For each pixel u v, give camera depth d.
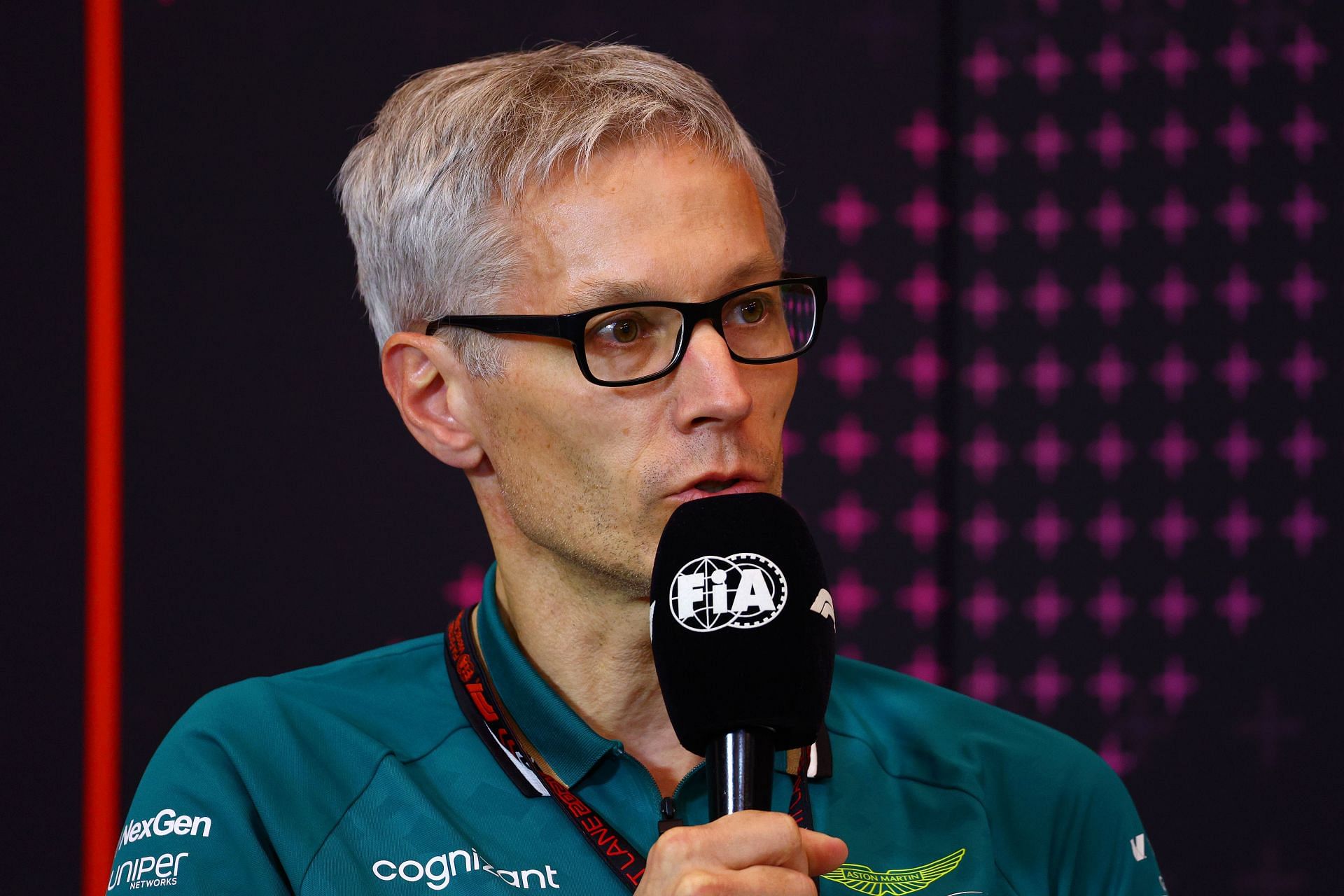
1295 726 8.76
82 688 7.88
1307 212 8.90
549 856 3.92
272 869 3.97
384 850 3.94
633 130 3.82
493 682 4.24
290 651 7.97
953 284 8.70
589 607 4.00
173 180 8.03
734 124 4.14
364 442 8.09
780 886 2.74
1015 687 8.66
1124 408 8.78
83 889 7.84
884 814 4.24
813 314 4.05
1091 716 8.70
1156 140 8.84
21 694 7.83
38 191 7.95
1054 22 8.79
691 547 3.36
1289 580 8.82
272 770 4.12
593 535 3.81
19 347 7.91
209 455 8.00
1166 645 8.74
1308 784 8.75
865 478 8.62
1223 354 8.86
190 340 8.02
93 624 7.89
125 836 4.13
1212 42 8.88
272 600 7.99
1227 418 8.85
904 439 8.64
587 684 4.11
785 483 8.56
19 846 7.80
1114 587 8.73
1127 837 4.53
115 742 7.88
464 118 4.04
